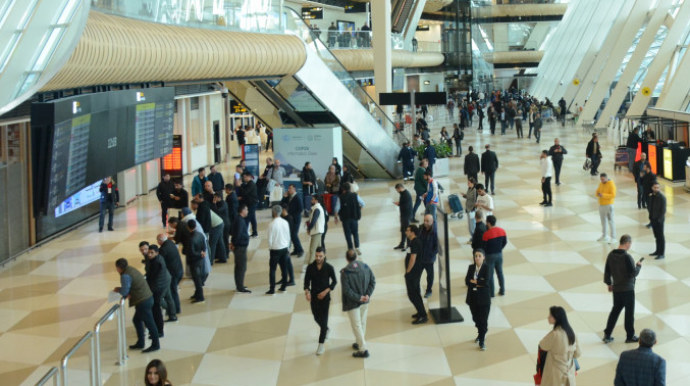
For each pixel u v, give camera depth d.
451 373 8.27
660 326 9.51
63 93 10.49
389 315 10.29
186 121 23.84
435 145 23.48
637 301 10.50
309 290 9.00
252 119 32.66
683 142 20.80
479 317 8.85
